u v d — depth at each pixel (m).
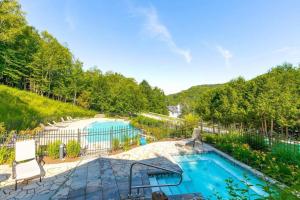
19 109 21.30
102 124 26.69
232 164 8.60
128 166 7.78
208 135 12.90
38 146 9.66
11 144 9.33
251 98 15.91
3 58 29.22
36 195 5.32
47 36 42.97
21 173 5.81
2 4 25.70
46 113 24.39
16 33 27.86
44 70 36.16
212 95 22.05
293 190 2.77
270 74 15.94
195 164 9.07
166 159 8.91
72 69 40.66
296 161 6.49
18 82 34.03
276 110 13.39
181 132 15.12
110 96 39.56
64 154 9.15
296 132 13.91
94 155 9.45
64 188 5.71
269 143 9.23
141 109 40.47
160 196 3.52
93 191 5.48
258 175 6.86
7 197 5.22
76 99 40.38
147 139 13.34
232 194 4.39
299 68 16.62
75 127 20.52
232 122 17.80
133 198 4.93
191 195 5.30
